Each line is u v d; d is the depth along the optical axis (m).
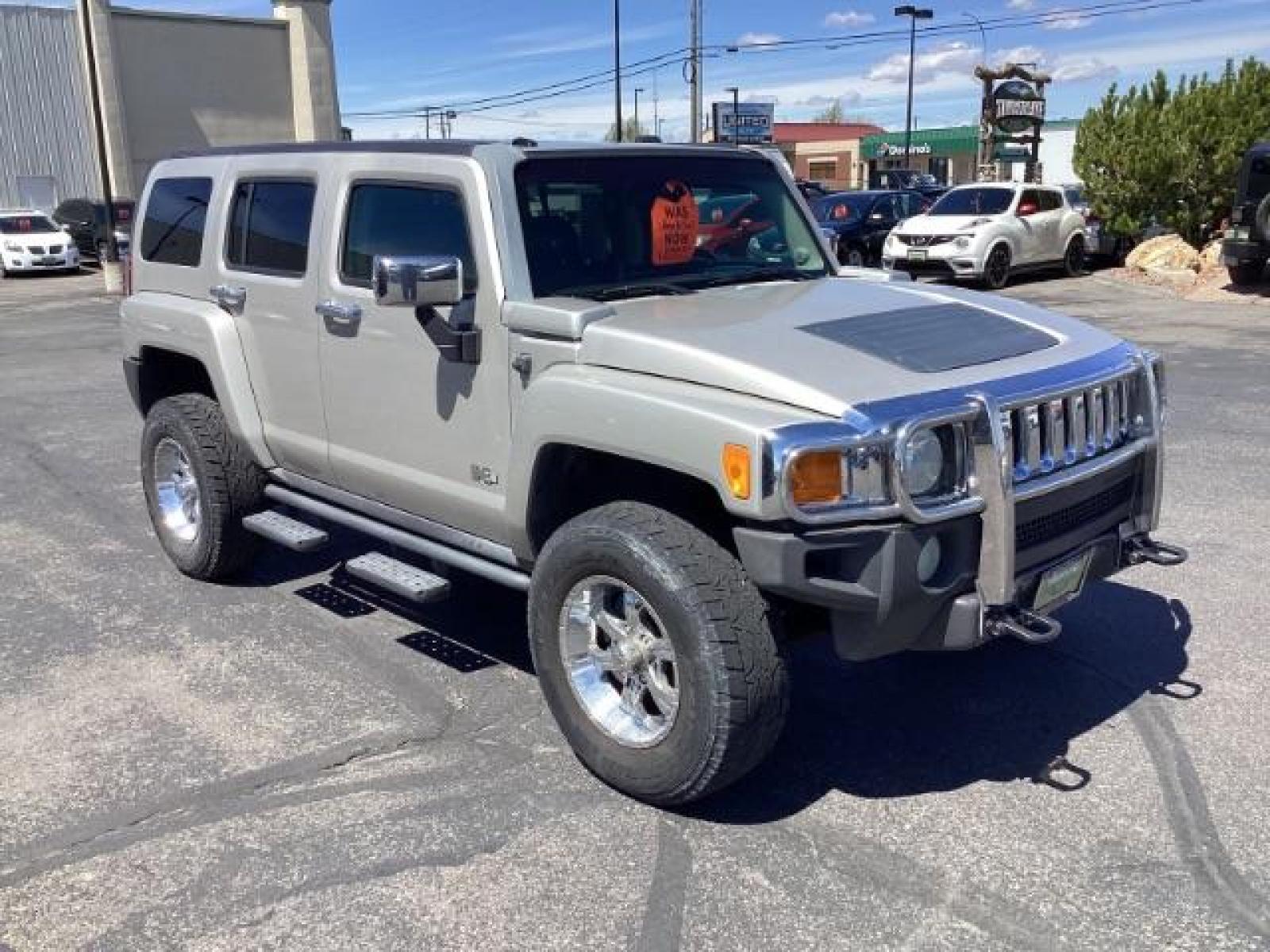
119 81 33.22
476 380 4.14
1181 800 3.67
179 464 5.89
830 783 3.85
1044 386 3.60
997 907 3.17
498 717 4.36
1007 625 3.47
